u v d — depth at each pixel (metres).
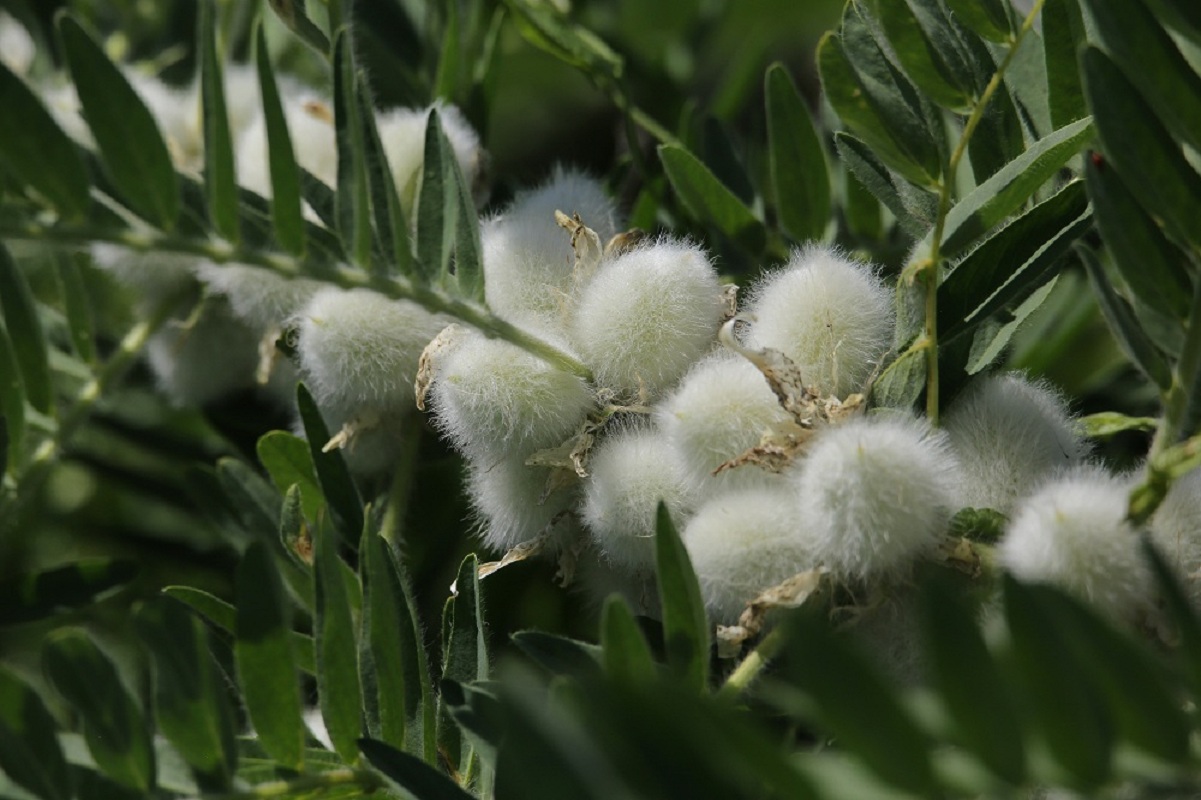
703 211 0.68
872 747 0.55
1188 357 0.60
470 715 0.61
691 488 0.63
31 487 0.69
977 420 0.63
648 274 0.64
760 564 0.62
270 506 0.68
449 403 0.64
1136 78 0.59
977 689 0.55
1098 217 0.60
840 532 0.61
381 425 0.67
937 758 0.56
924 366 0.63
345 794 0.61
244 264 0.63
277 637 0.60
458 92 0.72
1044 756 0.56
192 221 0.63
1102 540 0.60
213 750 0.60
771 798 0.56
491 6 0.72
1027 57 0.65
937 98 0.64
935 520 0.61
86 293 0.70
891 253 0.69
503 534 0.65
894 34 0.64
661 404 0.64
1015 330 0.64
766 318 0.64
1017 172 0.63
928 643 0.55
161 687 0.59
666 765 0.55
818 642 0.55
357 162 0.63
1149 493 0.60
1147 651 0.57
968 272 0.63
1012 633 0.56
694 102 0.75
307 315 0.65
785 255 0.69
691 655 0.60
